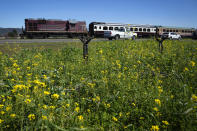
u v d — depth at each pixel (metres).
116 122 2.98
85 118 2.97
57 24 33.44
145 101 3.40
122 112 3.21
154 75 5.41
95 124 2.84
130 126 2.89
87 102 3.65
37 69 6.09
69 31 34.28
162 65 7.03
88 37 7.50
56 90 3.75
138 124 2.94
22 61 7.60
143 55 9.01
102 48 12.60
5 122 2.61
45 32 32.47
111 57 8.88
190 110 2.46
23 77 5.06
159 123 2.72
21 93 3.44
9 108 2.71
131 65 7.00
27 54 9.75
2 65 6.63
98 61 7.49
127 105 3.43
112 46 13.17
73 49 11.64
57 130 2.48
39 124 2.40
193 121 2.45
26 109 2.91
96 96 3.70
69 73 5.56
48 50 11.65
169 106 3.00
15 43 18.56
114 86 4.36
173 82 4.55
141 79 5.01
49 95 3.55
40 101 3.08
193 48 12.63
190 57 8.41
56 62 8.05
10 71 5.09
